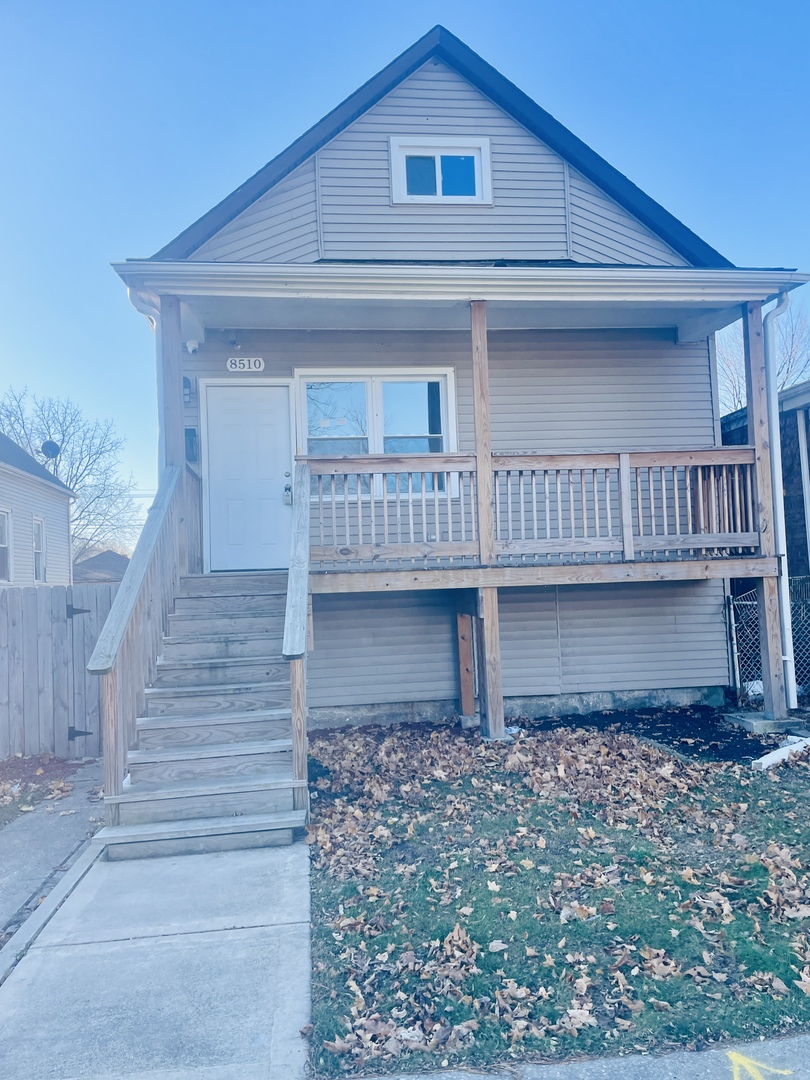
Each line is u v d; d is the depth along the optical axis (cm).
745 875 363
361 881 372
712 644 827
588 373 815
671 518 819
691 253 836
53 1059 238
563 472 790
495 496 694
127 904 354
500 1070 226
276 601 611
